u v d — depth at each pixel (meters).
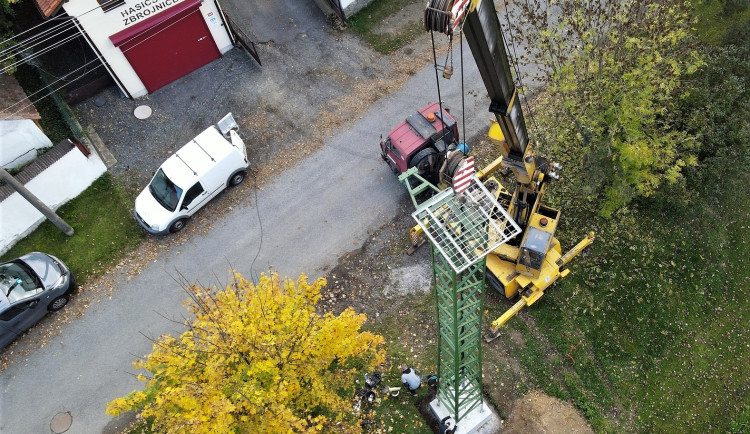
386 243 19.03
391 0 25.58
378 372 16.45
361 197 20.12
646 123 16.69
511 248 16.52
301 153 21.45
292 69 23.72
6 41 19.25
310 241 19.38
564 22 15.76
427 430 15.55
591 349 17.05
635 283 17.88
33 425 16.55
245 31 24.95
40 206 18.41
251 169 21.20
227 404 10.64
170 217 19.16
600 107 16.77
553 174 15.86
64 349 17.83
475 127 21.34
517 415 15.87
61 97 22.50
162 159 21.55
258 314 12.61
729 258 18.86
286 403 12.23
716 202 19.33
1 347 17.72
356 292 18.17
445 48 23.92
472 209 10.48
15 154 20.50
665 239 18.59
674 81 16.36
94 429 16.38
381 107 22.33
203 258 19.34
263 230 19.78
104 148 21.86
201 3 21.89
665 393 16.67
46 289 17.83
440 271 10.70
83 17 19.75
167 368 12.02
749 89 18.19
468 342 12.47
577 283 17.83
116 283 18.98
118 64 21.75
